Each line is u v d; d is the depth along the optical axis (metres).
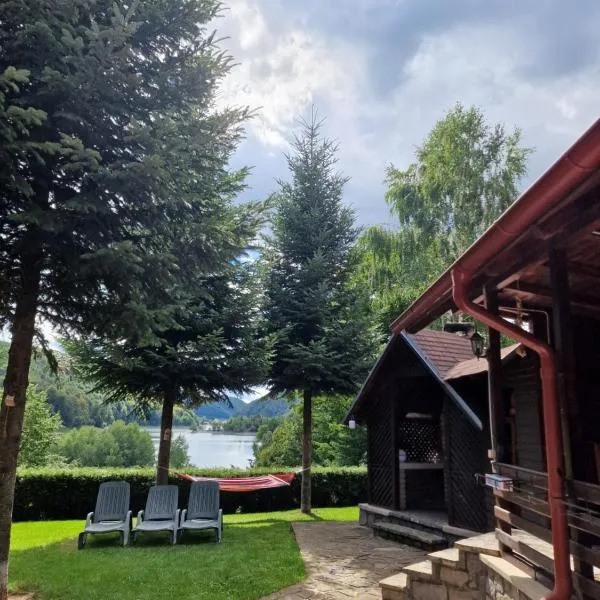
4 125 4.45
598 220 2.87
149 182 5.35
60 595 5.29
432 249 16.55
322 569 6.44
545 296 5.04
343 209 12.95
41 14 5.05
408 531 7.92
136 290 5.71
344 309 12.40
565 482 3.06
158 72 6.15
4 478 5.24
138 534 8.30
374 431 9.86
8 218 5.16
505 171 15.55
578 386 5.42
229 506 12.48
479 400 7.40
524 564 3.68
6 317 6.21
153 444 34.66
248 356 10.15
